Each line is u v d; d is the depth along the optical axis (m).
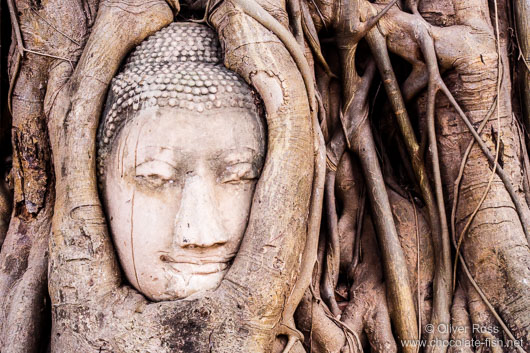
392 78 3.49
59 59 3.07
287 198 2.65
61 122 2.85
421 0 3.65
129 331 2.52
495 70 3.35
